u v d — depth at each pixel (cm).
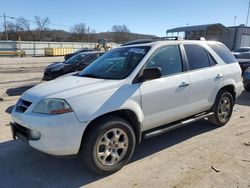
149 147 447
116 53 456
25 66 2422
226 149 435
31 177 356
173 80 420
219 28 3731
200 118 487
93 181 345
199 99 470
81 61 1128
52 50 5253
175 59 440
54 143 321
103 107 340
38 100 340
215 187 325
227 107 545
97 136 336
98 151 343
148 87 386
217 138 484
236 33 3825
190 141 471
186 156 411
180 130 527
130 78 376
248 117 618
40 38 9069
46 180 348
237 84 551
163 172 363
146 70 372
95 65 458
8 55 5038
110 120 348
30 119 332
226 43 3950
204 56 492
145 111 387
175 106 428
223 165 379
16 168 379
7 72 1823
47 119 320
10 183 341
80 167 381
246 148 438
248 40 3991
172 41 447
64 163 393
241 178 344
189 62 459
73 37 9362
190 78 446
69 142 323
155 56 412
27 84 1105
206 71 480
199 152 425
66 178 352
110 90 355
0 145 456
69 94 333
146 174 359
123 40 7775
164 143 463
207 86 479
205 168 371
